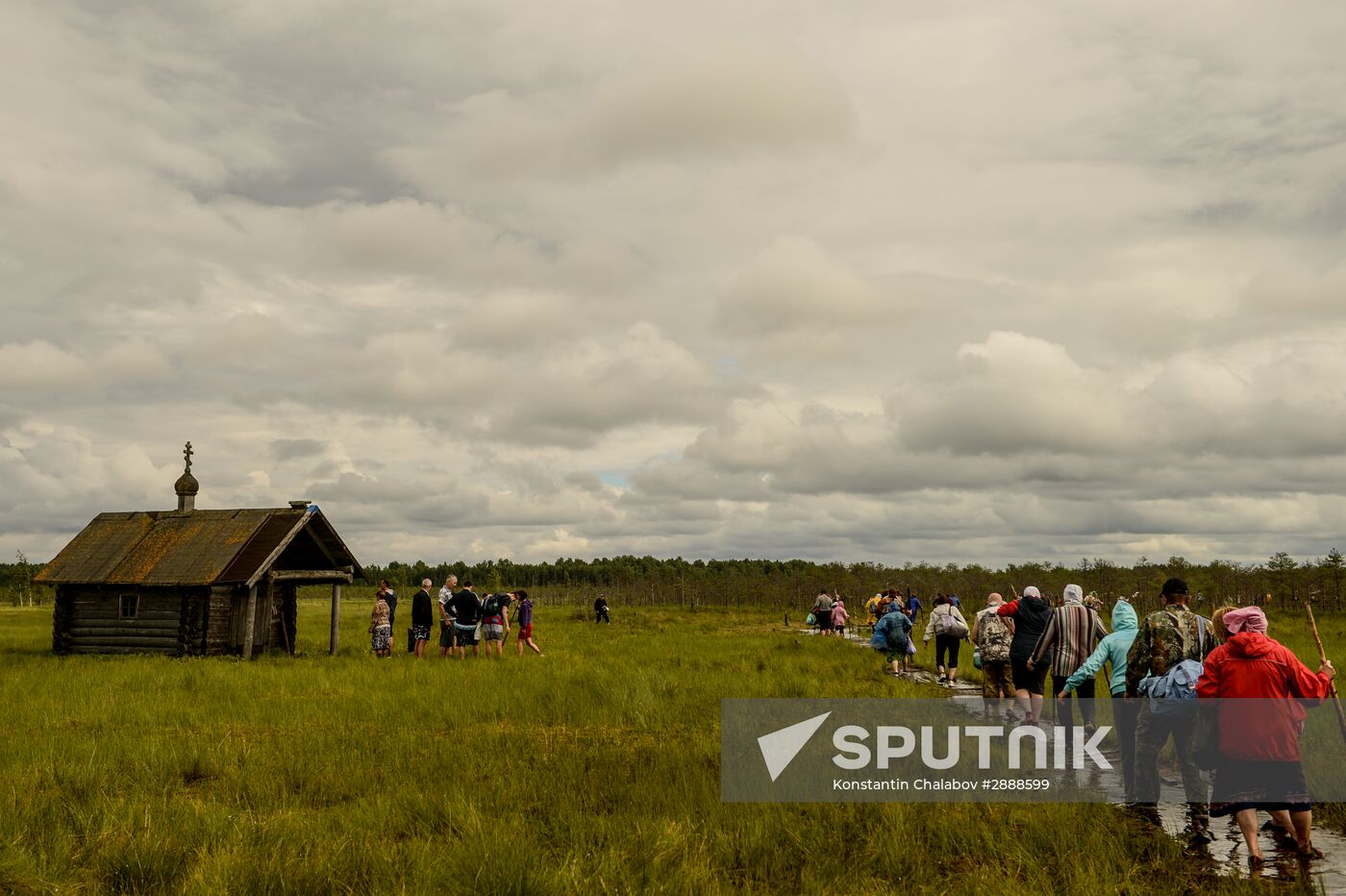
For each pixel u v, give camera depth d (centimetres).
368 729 1213
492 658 2208
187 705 1436
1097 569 6756
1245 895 581
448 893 607
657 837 699
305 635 3328
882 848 691
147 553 2575
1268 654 656
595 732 1200
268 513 2641
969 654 2409
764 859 673
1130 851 689
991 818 766
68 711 1395
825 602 3575
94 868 662
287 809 812
